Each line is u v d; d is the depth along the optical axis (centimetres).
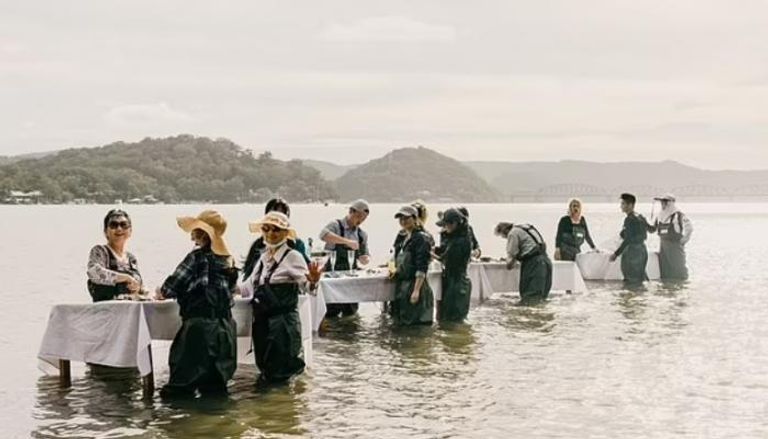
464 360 1089
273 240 948
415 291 1335
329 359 1091
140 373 908
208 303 881
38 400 880
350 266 1404
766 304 1644
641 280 2064
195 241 891
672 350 1161
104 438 748
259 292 945
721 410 851
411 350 1156
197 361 884
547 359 1097
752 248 3975
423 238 1339
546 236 5047
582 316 1481
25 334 1332
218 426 783
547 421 809
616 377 993
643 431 778
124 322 900
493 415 826
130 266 984
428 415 825
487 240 4778
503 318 1450
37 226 7281
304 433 764
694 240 4897
